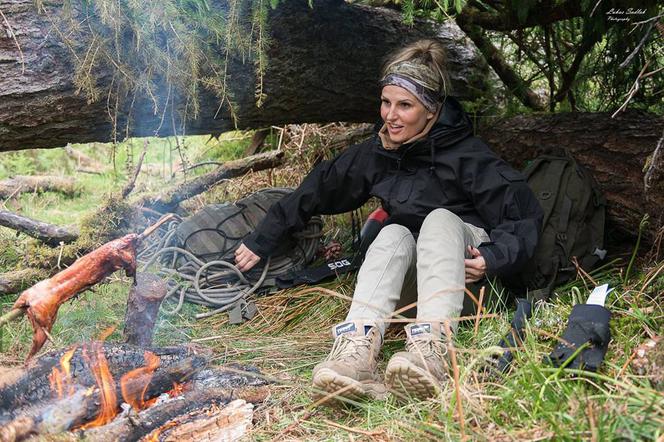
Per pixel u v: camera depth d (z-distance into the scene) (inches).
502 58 195.9
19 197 219.5
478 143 141.5
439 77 138.1
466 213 139.6
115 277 156.9
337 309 152.3
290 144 217.6
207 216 165.0
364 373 112.5
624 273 148.0
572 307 125.5
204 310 155.5
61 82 139.4
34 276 150.6
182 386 114.8
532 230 133.2
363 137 211.8
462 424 93.4
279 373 126.3
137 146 261.7
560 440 89.7
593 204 154.2
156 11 131.7
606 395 97.0
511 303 141.3
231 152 244.5
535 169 157.8
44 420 96.0
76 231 159.0
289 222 152.9
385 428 102.8
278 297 157.5
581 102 196.4
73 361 107.5
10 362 126.6
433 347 111.7
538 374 103.2
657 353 104.7
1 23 135.2
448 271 119.5
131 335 122.3
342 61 169.8
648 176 129.9
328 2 164.9
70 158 259.4
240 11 143.1
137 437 99.0
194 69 139.5
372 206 194.7
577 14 163.5
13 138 142.0
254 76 157.6
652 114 165.6
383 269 122.3
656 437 86.3
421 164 142.0
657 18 127.3
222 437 104.4
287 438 105.6
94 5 137.2
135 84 142.5
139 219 168.1
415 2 147.4
